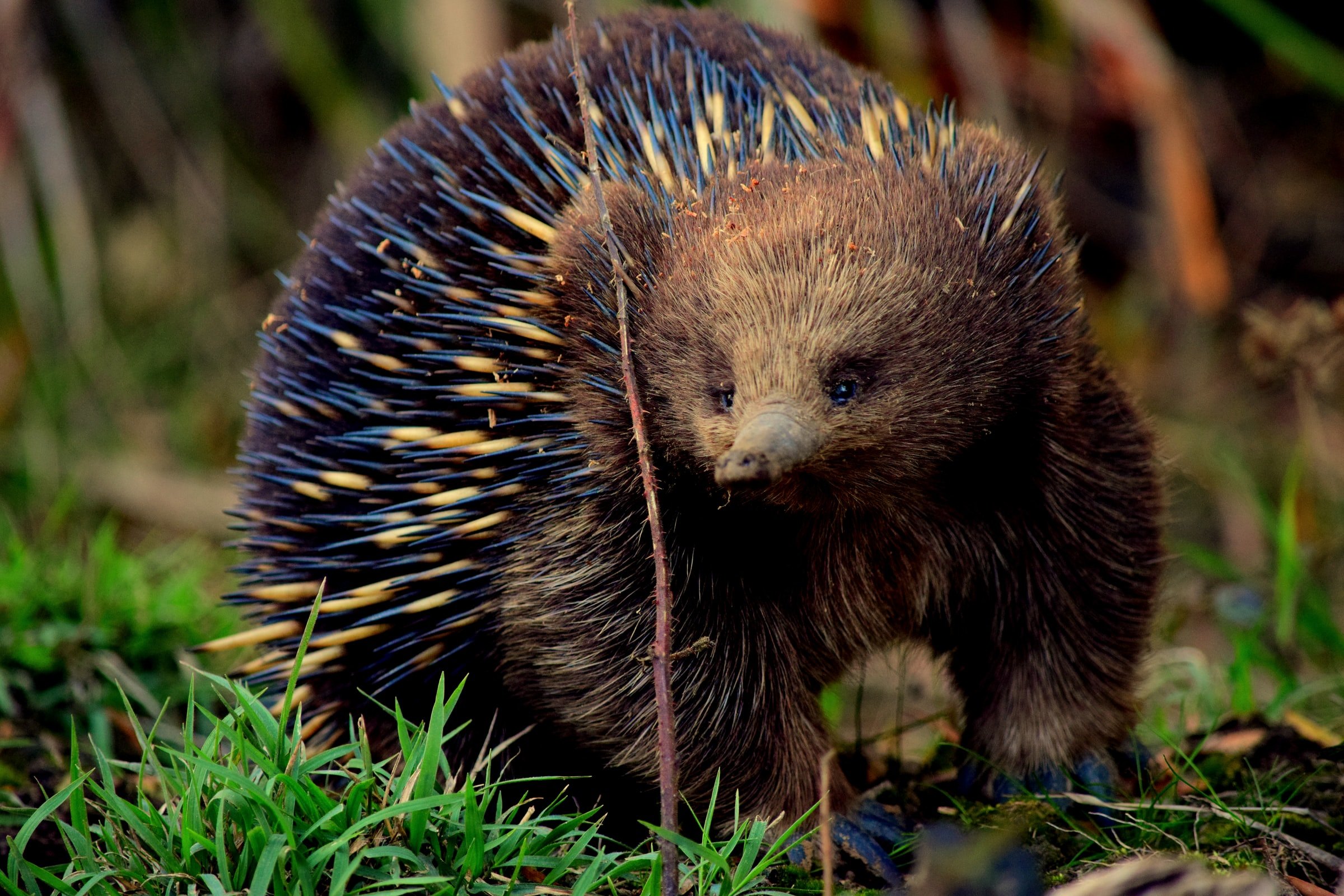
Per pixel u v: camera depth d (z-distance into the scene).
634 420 5.54
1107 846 6.32
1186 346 14.77
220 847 5.34
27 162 15.28
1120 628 6.89
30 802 7.43
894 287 5.41
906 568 6.68
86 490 14.12
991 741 7.20
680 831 6.98
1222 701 8.86
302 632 7.34
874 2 12.67
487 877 5.53
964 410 5.76
